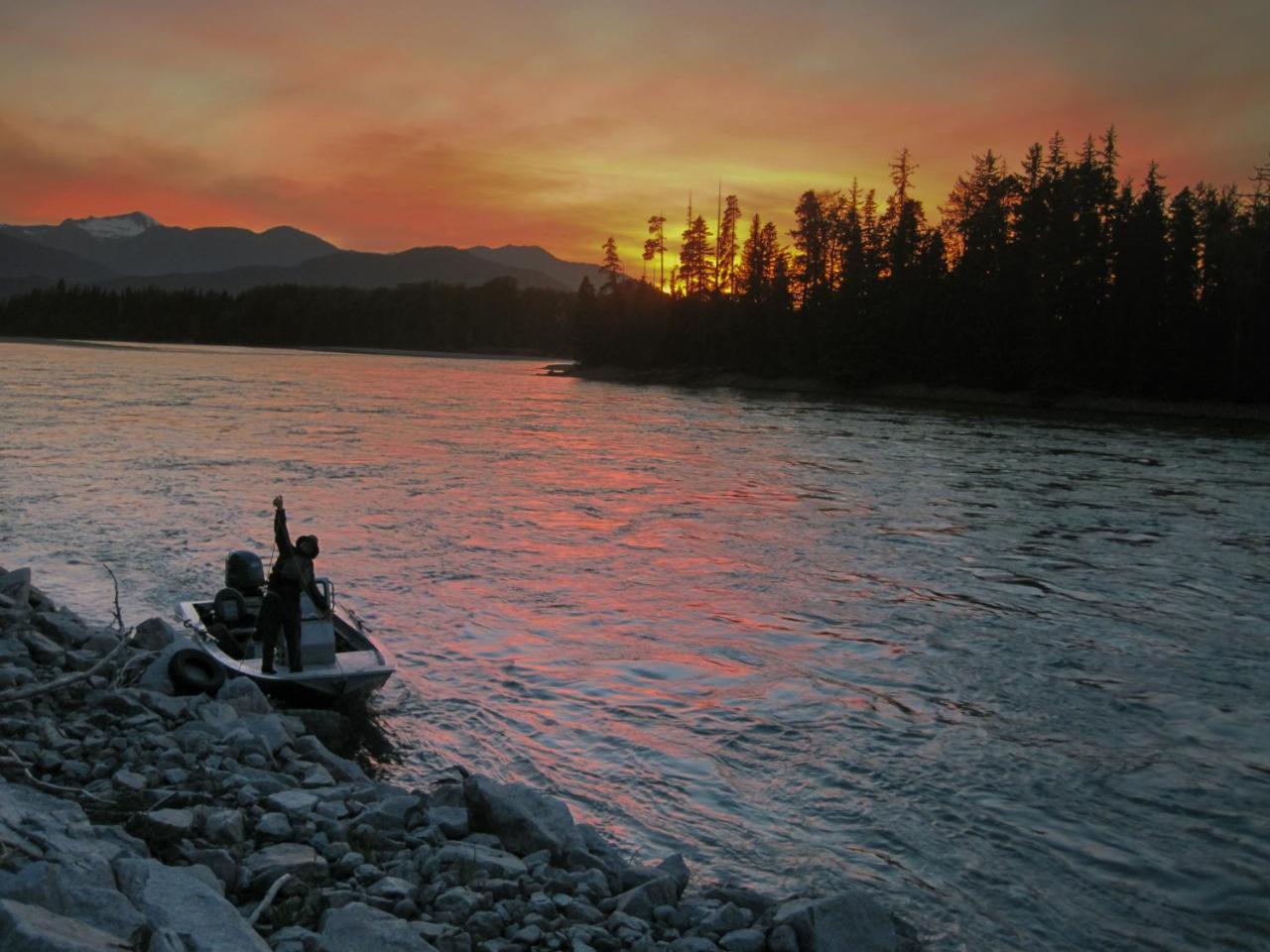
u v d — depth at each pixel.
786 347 112.19
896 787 10.00
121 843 6.43
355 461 34.91
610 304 142.88
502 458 37.91
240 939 5.06
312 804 7.86
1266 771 10.55
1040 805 9.63
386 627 15.20
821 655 14.46
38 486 26.50
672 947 6.33
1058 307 90.94
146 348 176.75
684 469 36.34
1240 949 7.28
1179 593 18.73
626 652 14.41
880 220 113.12
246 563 13.98
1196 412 80.56
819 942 6.50
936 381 96.31
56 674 10.76
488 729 11.43
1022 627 16.19
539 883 7.09
